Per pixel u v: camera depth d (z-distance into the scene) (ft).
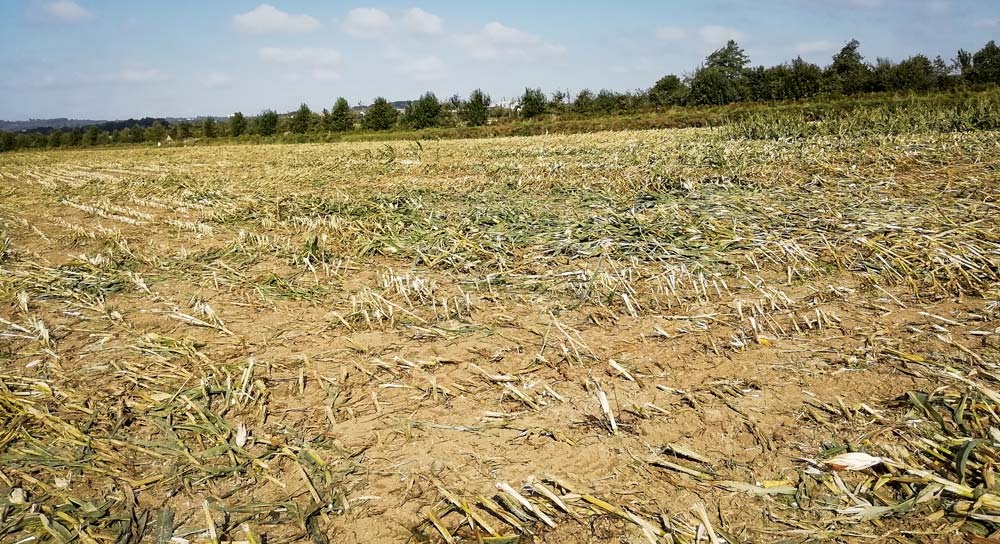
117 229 29.19
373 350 13.73
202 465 9.55
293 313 16.42
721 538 7.57
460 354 13.30
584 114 135.74
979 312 13.75
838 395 10.71
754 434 9.73
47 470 9.47
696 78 131.54
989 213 21.88
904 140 44.55
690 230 22.00
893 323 13.57
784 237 20.80
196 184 46.78
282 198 36.14
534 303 16.28
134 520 8.32
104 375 12.79
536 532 7.91
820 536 7.54
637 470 9.05
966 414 9.71
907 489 8.25
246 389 11.87
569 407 10.86
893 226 20.66
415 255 21.77
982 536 7.30
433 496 8.70
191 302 17.39
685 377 11.73
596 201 29.40
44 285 19.54
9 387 12.24
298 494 8.87
